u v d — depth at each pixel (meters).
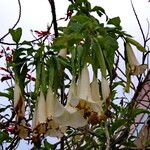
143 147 3.53
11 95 3.58
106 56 2.22
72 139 3.76
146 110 3.57
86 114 2.14
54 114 2.20
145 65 2.37
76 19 2.29
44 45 2.31
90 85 2.23
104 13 2.65
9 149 3.42
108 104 2.16
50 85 2.25
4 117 3.59
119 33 2.37
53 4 3.20
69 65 2.30
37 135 2.16
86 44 2.21
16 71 2.31
